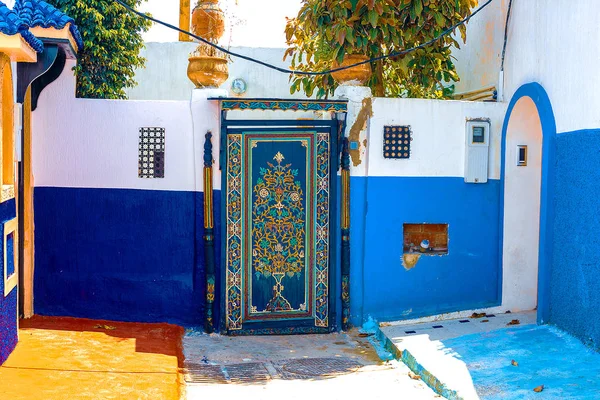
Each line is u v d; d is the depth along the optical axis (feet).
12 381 19.99
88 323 28.19
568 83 25.55
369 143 29.68
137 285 29.14
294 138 29.25
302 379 23.58
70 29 25.61
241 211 29.12
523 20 29.48
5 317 21.75
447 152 30.35
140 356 24.43
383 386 22.84
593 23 23.82
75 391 19.89
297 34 33.76
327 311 29.68
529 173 30.73
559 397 20.01
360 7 29.17
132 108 28.86
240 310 29.22
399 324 29.99
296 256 29.55
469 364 23.39
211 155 28.63
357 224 29.78
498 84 31.65
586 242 24.16
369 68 30.12
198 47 29.35
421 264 30.35
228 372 24.18
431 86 32.94
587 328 24.00
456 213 30.50
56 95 28.71
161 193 28.99
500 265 30.71
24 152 28.04
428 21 30.96
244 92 41.93
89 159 28.86
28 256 28.40
